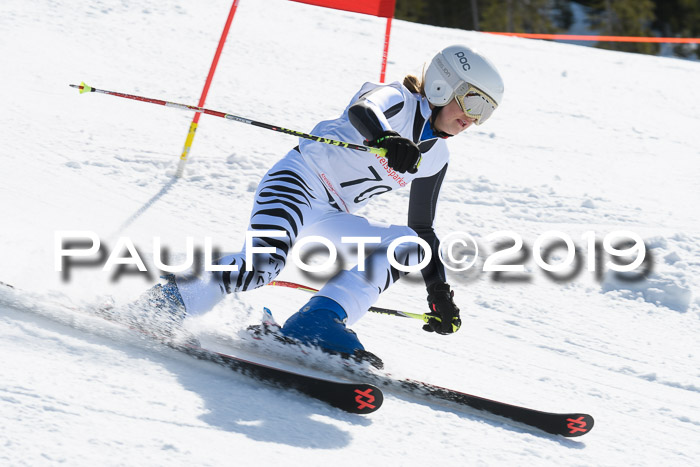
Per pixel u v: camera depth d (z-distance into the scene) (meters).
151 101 6.34
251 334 6.13
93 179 10.69
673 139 17.78
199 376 5.49
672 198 13.48
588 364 7.80
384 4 11.13
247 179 11.55
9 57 15.65
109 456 4.20
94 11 20.33
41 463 4.01
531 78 21.83
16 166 10.60
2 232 8.29
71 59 16.33
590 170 14.73
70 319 5.75
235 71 17.52
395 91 6.14
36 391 4.70
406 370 6.74
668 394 7.32
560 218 11.79
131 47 18.03
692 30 69.00
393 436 5.28
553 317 8.85
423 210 6.71
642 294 9.70
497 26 70.31
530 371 7.38
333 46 21.28
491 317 8.64
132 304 5.93
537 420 5.78
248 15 22.97
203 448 4.51
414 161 5.61
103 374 5.15
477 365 7.29
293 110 15.34
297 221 6.22
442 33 25.58
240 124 14.05
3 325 5.47
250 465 4.45
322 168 6.43
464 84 6.03
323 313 6.08
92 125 12.86
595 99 20.56
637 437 6.21
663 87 22.94
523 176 13.73
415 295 8.88
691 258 10.61
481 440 5.51
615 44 68.38
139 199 10.30
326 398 5.43
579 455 5.61
